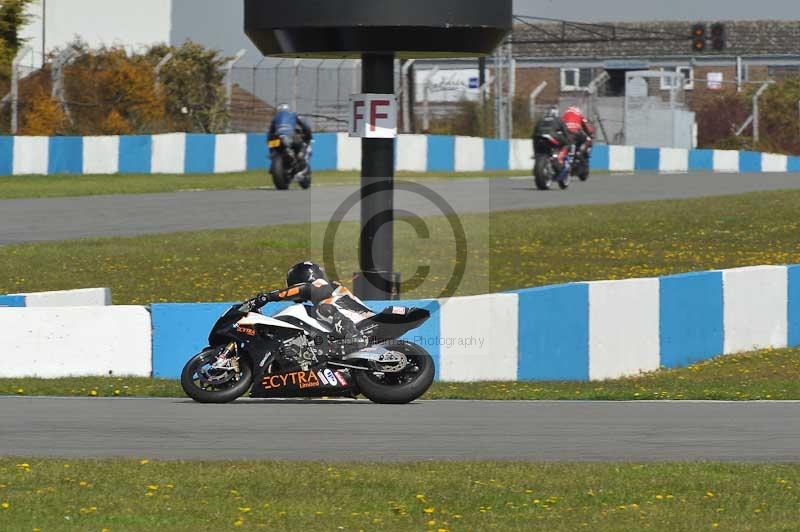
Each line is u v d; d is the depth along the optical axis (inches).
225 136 4512.8
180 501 1027.3
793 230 3154.5
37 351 1784.0
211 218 3221.0
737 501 1040.8
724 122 6914.4
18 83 4569.4
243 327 1520.7
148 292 2263.8
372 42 1844.2
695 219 3304.6
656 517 989.8
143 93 4857.3
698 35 6688.0
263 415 1439.5
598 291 1913.1
